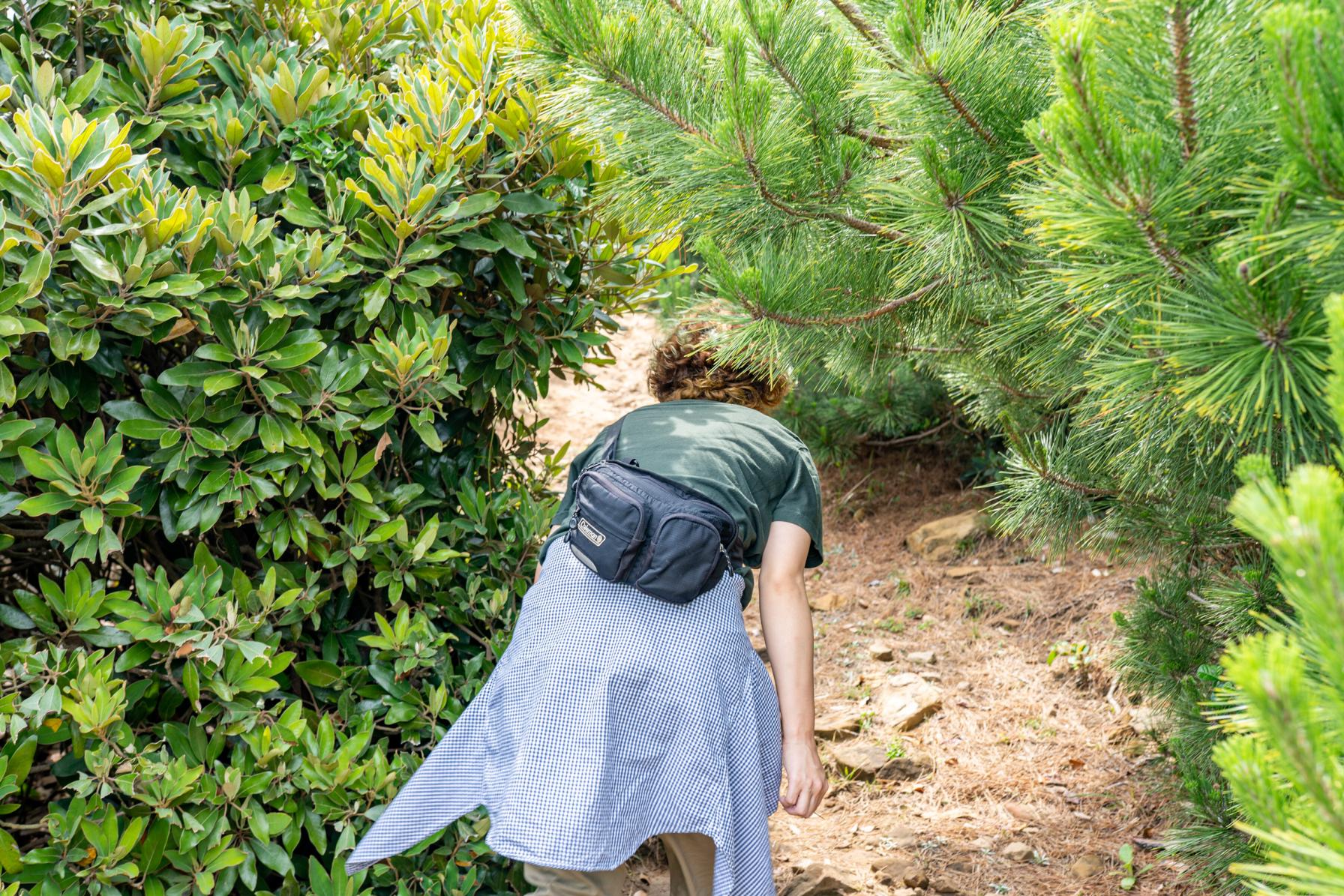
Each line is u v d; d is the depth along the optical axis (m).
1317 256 1.12
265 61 2.17
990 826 2.83
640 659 1.69
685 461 1.88
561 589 1.80
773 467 1.94
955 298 2.23
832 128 2.04
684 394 2.21
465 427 2.50
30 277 1.73
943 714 3.47
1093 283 1.43
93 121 1.82
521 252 2.21
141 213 1.80
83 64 2.09
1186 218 1.31
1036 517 2.67
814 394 5.46
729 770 1.72
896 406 5.08
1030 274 1.88
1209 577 2.50
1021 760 3.15
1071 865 2.62
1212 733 2.27
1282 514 0.81
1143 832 2.71
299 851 2.21
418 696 2.18
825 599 4.46
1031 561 4.46
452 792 1.83
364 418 2.17
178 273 1.87
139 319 1.87
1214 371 1.26
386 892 2.15
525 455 2.74
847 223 2.08
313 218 2.09
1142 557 2.73
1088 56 1.20
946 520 4.90
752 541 1.89
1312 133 1.07
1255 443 1.61
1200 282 1.33
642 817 1.66
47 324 1.80
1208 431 1.60
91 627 1.85
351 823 2.04
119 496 1.84
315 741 2.04
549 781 1.63
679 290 4.52
